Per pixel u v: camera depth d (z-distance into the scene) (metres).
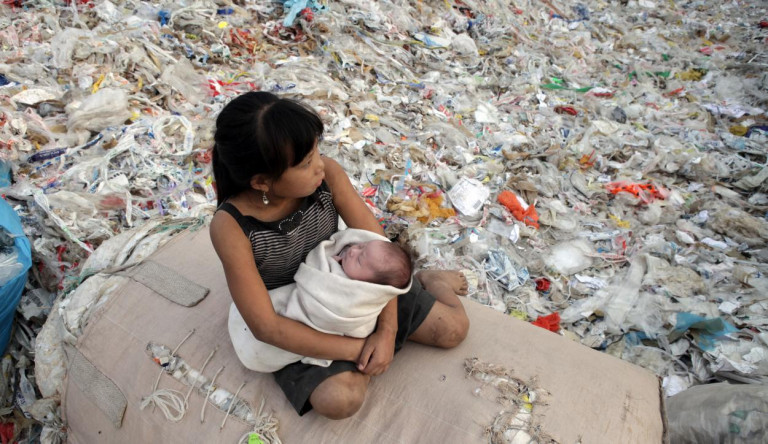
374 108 4.16
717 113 4.85
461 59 5.29
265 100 1.31
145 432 1.74
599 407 1.62
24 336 2.30
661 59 5.91
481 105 4.52
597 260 3.11
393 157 3.68
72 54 3.68
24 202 2.74
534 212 3.40
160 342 1.85
